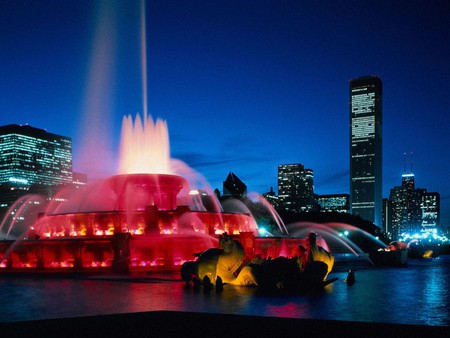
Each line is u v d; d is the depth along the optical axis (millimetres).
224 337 10570
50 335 10867
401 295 16766
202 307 13859
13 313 13305
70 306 14438
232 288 18703
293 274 18297
